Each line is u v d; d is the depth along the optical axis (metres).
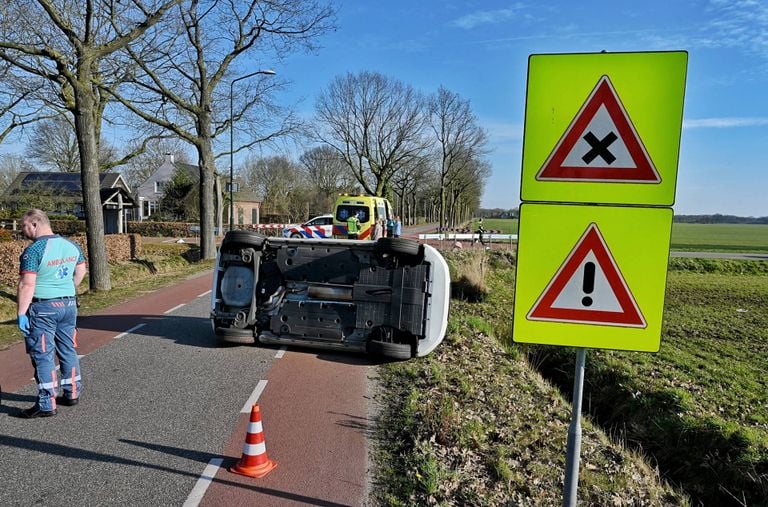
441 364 7.25
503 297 15.69
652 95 2.44
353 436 4.73
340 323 7.25
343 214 24.05
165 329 8.84
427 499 3.69
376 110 44.81
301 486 3.82
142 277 16.06
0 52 11.01
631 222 2.50
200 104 19.44
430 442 4.60
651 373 8.88
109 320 9.53
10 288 11.59
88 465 4.02
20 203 36.31
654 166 2.46
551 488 4.19
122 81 15.83
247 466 3.98
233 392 5.80
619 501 4.27
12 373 6.27
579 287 2.57
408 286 7.00
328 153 66.44
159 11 12.54
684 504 4.80
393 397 5.82
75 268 5.17
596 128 2.50
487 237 30.53
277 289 7.70
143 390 5.79
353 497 3.70
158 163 64.75
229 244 7.68
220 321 7.67
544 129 2.54
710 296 18.48
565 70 2.51
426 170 55.38
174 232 40.75
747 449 6.13
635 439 7.20
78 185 41.41
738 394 8.16
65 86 13.90
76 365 5.28
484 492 3.92
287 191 68.38
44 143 43.19
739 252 34.69
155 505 3.50
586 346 2.59
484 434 5.04
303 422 5.02
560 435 5.35
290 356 7.30
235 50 19.19
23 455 4.16
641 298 2.52
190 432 4.70
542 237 2.58
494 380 6.96
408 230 58.38
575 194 2.54
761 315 14.92
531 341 2.63
